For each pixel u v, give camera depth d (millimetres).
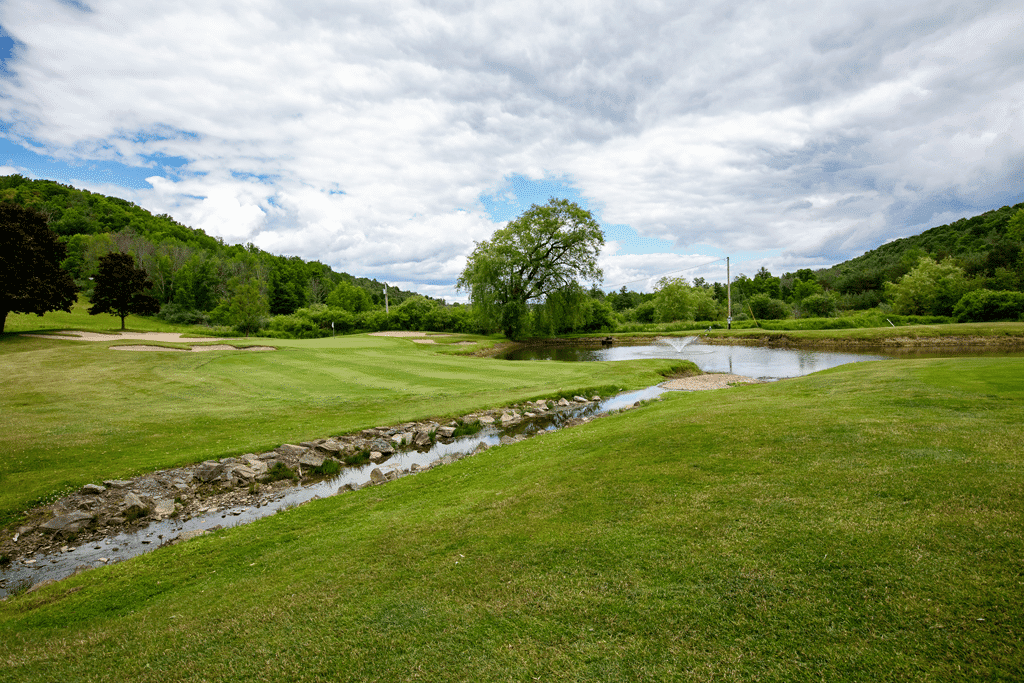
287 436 15711
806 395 14047
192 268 98062
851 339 46594
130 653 5148
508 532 6887
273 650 4797
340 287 101438
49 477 11977
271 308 107812
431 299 76375
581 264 61188
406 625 4910
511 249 60250
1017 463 6754
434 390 23188
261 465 13547
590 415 19672
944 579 4422
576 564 5680
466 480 10719
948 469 6848
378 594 5648
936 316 57688
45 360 27016
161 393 21125
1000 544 4844
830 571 4820
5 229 32625
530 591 5211
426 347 45906
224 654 4848
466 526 7414
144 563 8172
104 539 10039
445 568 6066
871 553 5008
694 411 13352
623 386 25000
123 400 19625
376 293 132500
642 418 14094
